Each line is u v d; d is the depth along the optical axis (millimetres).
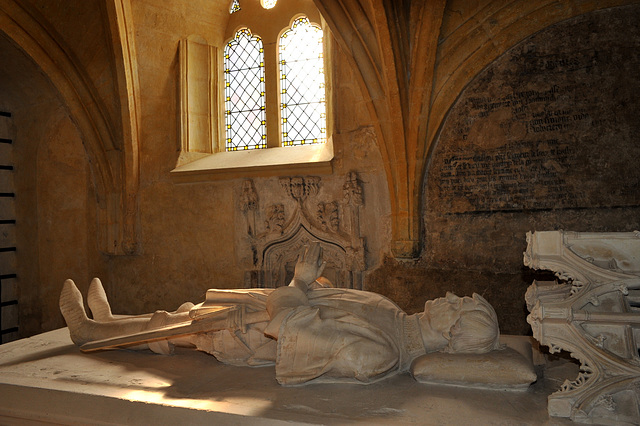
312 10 8164
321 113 8148
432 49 6234
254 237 7883
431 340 2916
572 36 5918
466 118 6488
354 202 7121
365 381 2723
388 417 2328
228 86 8992
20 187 8211
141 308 8555
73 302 3756
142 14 7973
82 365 3318
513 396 2545
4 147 8195
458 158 6547
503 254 6305
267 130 8508
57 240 8242
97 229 8602
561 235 2432
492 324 2768
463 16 6211
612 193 5773
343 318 2893
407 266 6891
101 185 8453
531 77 6125
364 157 7180
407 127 6555
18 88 7984
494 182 6352
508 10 6039
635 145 5672
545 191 6082
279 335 2807
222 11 8883
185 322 3285
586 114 5879
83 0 7195
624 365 2193
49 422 2816
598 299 2320
